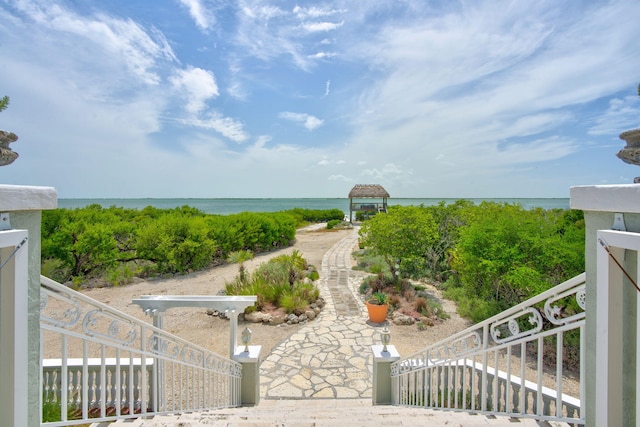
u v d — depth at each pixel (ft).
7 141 4.15
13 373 4.19
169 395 13.41
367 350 18.79
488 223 21.86
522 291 19.33
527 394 9.48
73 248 32.53
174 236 37.06
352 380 15.75
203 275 36.32
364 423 7.83
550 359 16.83
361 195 89.86
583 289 5.44
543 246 18.02
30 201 4.33
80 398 11.07
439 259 33.22
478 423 6.82
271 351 18.71
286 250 53.01
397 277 29.91
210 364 10.73
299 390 14.89
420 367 11.08
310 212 120.26
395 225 28.50
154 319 12.49
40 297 4.78
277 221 57.47
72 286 30.89
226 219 48.73
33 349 4.60
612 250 4.60
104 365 6.46
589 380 5.15
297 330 21.58
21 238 4.25
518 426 6.52
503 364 16.56
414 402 11.91
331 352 18.56
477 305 21.31
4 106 5.16
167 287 31.37
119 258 36.45
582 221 22.39
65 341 5.51
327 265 40.42
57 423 5.33
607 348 4.68
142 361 7.53
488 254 19.98
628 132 4.27
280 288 25.86
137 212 65.16
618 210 4.31
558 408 6.20
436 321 22.66
